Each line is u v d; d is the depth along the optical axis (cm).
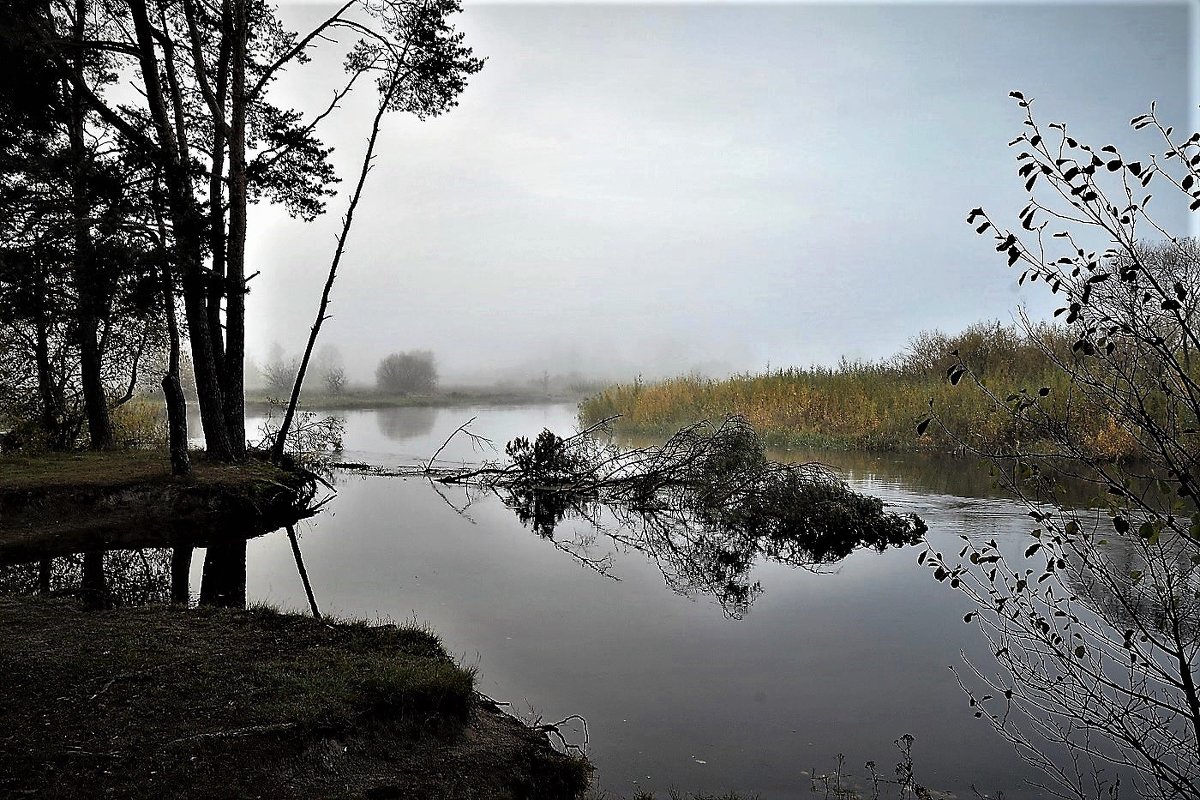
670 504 1659
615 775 515
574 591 1005
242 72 1891
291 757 473
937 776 506
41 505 1343
